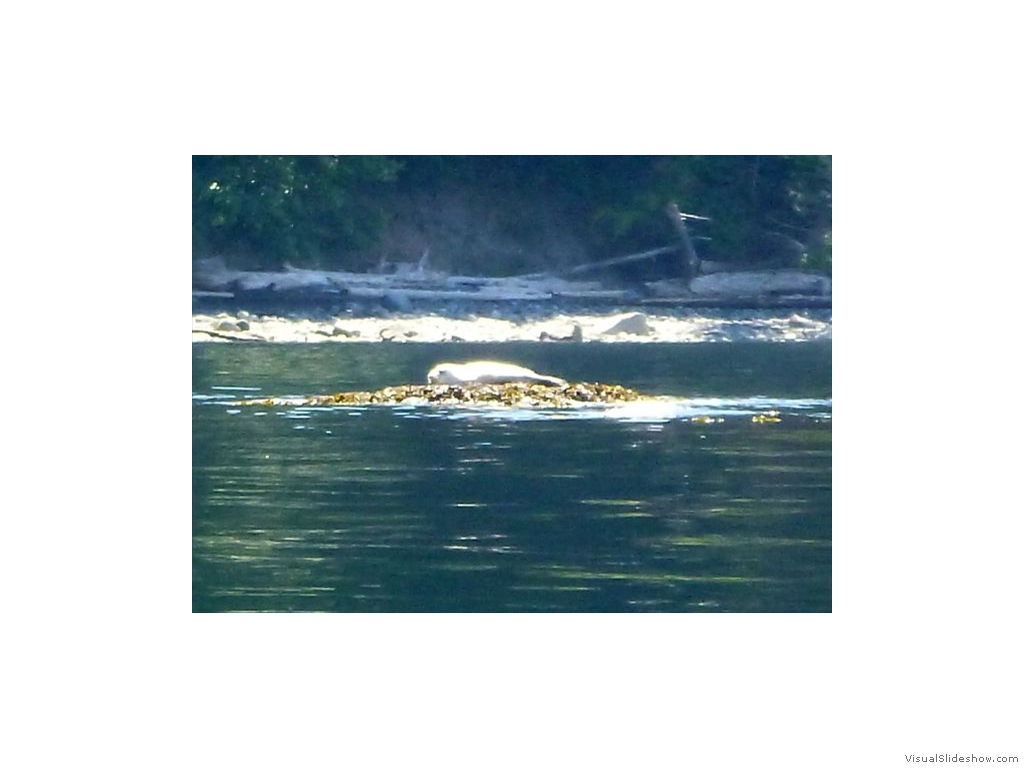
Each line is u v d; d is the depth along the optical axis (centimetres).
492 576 5756
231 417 6134
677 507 5869
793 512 5884
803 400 6328
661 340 6669
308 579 5809
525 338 6662
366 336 6625
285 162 6694
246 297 6581
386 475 5981
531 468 5950
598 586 5753
